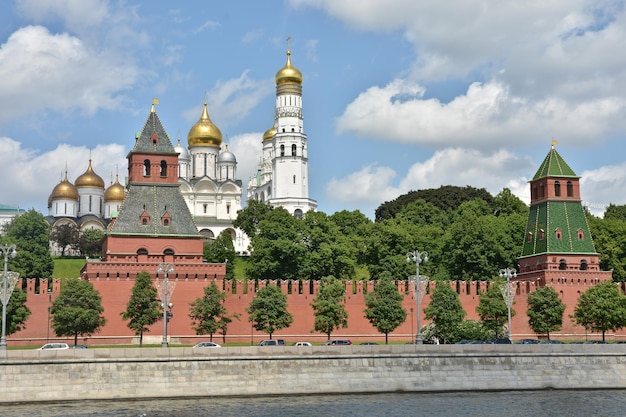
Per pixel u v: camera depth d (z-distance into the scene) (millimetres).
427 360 97250
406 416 81312
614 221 164375
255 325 125062
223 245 188125
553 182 142250
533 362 99500
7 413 81375
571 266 138625
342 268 161250
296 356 94500
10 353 87875
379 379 95750
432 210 195625
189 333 127625
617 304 126938
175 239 130750
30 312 121500
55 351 89000
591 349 101188
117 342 124625
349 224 184500
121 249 128375
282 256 155125
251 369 93500
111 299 125750
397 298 127062
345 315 126938
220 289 129500
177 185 134625
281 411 83500
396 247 164625
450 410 84688
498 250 153000
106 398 89438
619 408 86312
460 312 125938
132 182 133000
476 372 97938
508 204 195125
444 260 162125
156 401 89375
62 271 197125
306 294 132500
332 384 94688
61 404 87250
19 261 173625
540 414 82875
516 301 137375
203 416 80312
